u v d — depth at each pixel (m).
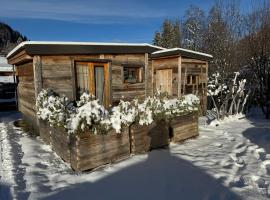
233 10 21.62
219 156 5.42
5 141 6.49
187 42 30.09
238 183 4.04
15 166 4.62
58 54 7.12
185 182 4.01
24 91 9.08
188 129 6.89
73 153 4.43
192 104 6.94
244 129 8.58
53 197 3.49
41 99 6.35
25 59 7.40
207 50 21.44
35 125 7.40
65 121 4.81
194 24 28.62
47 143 6.09
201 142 6.66
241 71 13.16
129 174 4.30
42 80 6.91
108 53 8.12
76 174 4.28
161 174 4.31
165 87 11.59
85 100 5.07
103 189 3.76
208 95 13.06
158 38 45.62
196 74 11.78
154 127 5.73
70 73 7.38
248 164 4.98
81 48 7.42
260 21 14.21
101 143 4.57
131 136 5.25
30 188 3.75
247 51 15.32
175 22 37.38
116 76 8.51
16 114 12.02
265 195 3.59
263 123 9.79
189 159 5.13
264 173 4.49
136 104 5.50
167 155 5.35
